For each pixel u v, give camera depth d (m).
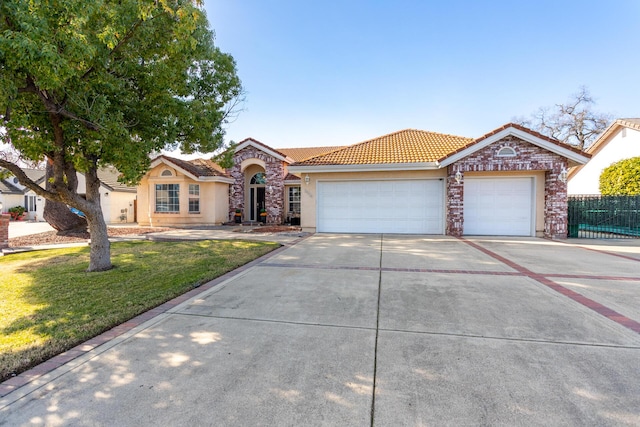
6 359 3.51
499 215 14.49
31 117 6.60
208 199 21.94
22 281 6.92
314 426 2.50
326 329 4.36
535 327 4.38
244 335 4.19
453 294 5.88
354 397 2.87
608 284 6.49
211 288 6.37
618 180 17.69
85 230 16.64
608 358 3.53
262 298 5.73
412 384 3.06
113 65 7.02
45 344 3.88
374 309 5.12
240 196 23.50
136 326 4.52
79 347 3.89
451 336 4.12
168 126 8.70
